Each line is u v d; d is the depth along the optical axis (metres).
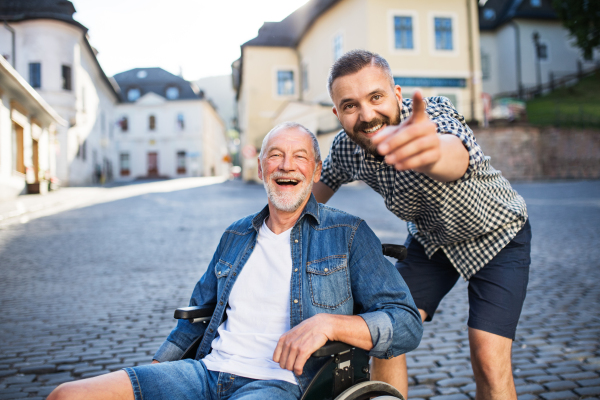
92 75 33.84
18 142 19.44
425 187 1.86
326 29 26.62
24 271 6.65
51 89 28.09
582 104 29.61
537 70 36.25
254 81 30.61
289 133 2.04
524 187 18.88
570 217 10.53
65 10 28.95
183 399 1.75
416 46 23.72
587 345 3.60
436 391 2.96
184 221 11.97
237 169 51.97
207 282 2.14
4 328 4.29
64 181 27.97
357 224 1.97
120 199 18.83
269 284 1.94
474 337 2.02
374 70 1.75
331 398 1.68
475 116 24.12
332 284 1.88
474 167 1.65
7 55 27.98
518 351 3.55
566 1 21.91
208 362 1.89
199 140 51.44
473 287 2.12
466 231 2.02
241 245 2.08
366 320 1.68
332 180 2.46
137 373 1.71
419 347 3.69
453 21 24.06
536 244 7.80
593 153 24.39
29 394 3.03
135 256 7.69
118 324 4.40
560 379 3.05
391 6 23.44
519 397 2.84
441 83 23.95
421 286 2.34
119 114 51.47
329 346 1.59
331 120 24.36
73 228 10.84
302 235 1.99
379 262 1.89
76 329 4.27
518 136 22.83
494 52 37.97
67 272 6.59
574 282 5.46
